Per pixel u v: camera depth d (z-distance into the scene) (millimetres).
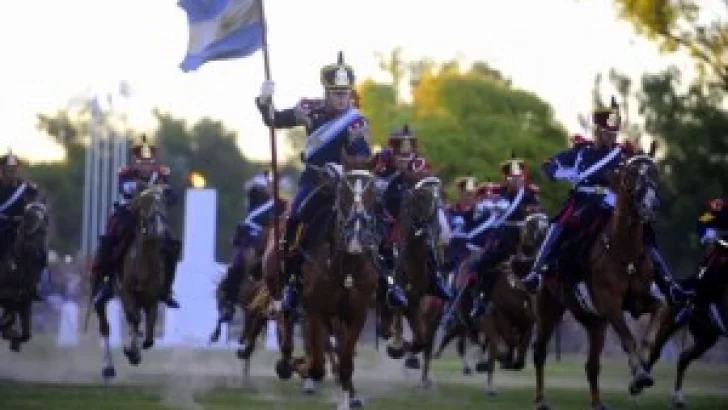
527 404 30438
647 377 25781
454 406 29312
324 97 24812
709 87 65375
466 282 35500
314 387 33844
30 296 38125
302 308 26047
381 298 25875
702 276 31469
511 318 34000
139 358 34656
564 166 27844
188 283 54719
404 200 30766
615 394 35125
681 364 31781
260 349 56594
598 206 27250
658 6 57000
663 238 70562
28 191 38531
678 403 31562
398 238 30594
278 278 25828
